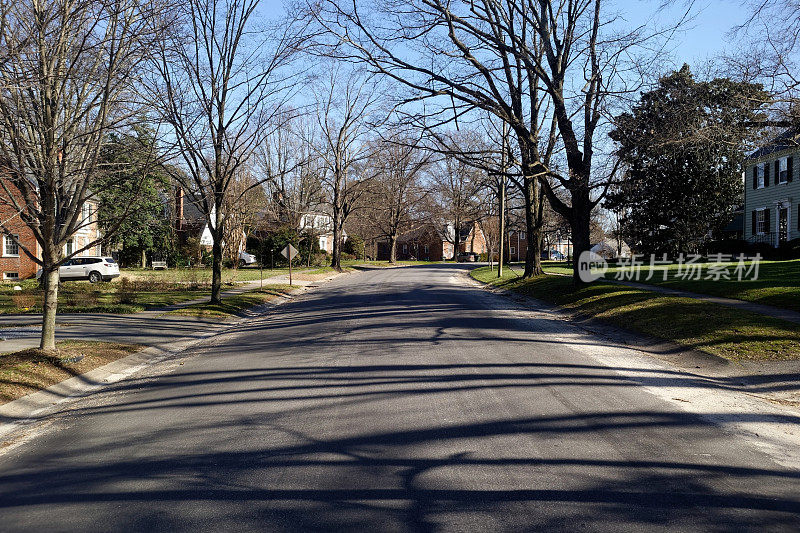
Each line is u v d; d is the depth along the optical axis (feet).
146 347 43.52
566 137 69.26
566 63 69.36
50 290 36.19
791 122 44.24
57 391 30.55
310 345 41.63
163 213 123.03
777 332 36.86
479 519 14.10
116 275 116.88
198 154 59.00
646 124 60.49
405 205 201.16
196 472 17.90
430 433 20.98
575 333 46.80
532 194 101.30
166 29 37.60
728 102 47.60
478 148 97.35
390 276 144.15
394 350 38.01
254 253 217.15
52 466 19.20
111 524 14.42
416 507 14.84
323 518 14.35
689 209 113.50
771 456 18.38
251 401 26.55
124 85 35.65
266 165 181.68
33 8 31.22
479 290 97.40
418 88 60.08
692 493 15.46
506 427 21.48
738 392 27.63
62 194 35.47
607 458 18.17
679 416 22.88
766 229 122.52
